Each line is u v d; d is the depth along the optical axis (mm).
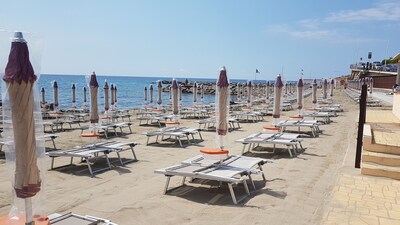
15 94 2869
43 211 3295
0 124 8445
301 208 4902
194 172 5379
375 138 7879
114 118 15602
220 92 6246
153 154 8836
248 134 12398
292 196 5410
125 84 85438
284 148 9602
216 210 4844
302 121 12430
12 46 2855
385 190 5555
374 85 49125
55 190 5766
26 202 3045
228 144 10391
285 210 4824
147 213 4727
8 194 5512
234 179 5027
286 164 7652
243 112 17297
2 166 7344
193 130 10719
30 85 2934
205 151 6039
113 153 8906
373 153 6977
